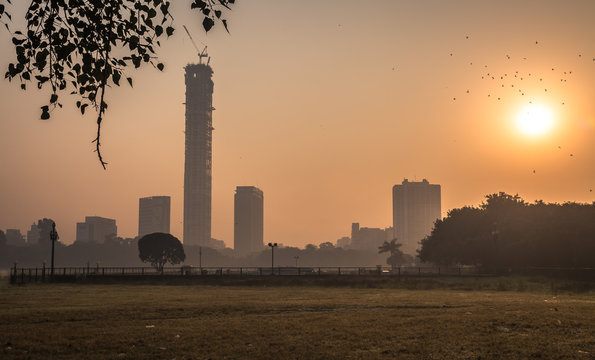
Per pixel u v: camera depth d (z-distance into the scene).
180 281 53.16
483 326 15.85
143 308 22.48
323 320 17.91
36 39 6.71
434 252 95.19
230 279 53.94
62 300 29.05
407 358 11.70
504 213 88.81
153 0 6.93
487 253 81.06
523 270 58.69
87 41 6.87
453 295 33.50
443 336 14.29
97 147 6.73
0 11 6.45
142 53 7.16
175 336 14.58
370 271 67.81
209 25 6.89
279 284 49.94
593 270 48.75
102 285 48.69
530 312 19.22
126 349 12.93
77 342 13.80
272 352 12.49
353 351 12.54
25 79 6.84
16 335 14.84
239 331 15.48
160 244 135.12
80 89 7.02
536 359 11.50
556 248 72.19
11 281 52.59
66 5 6.64
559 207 83.50
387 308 22.83
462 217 94.44
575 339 13.58
